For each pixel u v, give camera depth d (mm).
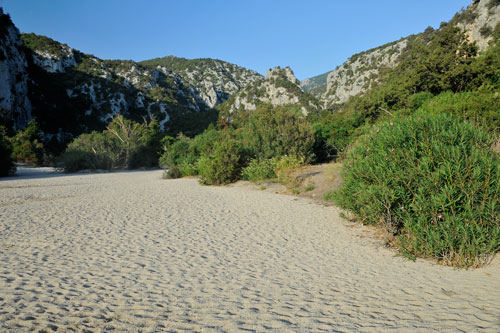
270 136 15844
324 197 10016
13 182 18453
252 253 4859
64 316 2543
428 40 107750
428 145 4961
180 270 3965
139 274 3770
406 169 5074
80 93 116625
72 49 150250
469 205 4172
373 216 5754
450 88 28391
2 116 63531
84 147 38156
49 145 80250
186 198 10852
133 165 42281
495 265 3967
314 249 5137
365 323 2482
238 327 2400
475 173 4176
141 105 133000
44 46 134875
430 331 2301
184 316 2609
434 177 4488
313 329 2373
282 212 8328
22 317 2477
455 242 4242
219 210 8609
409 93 30172
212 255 4695
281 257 4672
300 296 3145
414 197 4902
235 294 3178
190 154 24094
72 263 4164
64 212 8172
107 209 8688
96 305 2805
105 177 24125
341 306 2877
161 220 7277
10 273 3672
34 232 5957
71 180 20438
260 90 141625
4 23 78125
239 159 15594
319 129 19484
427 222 4578
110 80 135875
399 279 3684
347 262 4438
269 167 14336
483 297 3002
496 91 18203
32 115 86250
